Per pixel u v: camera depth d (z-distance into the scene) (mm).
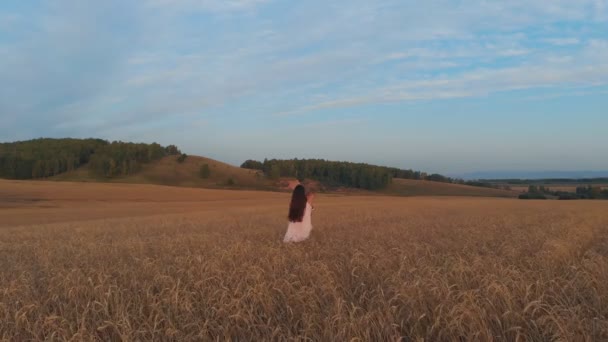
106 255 11891
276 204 55219
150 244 13977
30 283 8172
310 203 12461
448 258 8891
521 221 21844
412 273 7727
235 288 6926
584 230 15805
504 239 13484
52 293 7270
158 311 6051
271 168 130500
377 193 115750
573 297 6281
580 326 5020
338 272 8180
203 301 6582
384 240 13320
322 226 19594
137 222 26859
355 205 45250
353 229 17750
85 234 19359
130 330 5488
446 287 6332
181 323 5918
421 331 5418
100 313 6340
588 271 7422
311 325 5445
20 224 31609
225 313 6012
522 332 5238
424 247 10992
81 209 47812
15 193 62875
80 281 7758
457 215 28125
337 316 5324
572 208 38062
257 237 15070
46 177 118812
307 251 10852
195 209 47219
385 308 5730
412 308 5836
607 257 9531
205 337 5441
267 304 6457
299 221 12211
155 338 5578
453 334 5129
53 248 14039
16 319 5895
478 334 4887
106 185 81938
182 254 11180
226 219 27031
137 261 9953
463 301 5637
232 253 9898
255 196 77938
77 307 6484
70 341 5203
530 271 7359
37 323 5840
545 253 9508
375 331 5312
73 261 10898
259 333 5703
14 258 12328
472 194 115188
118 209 47969
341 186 121250
